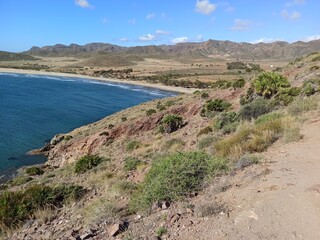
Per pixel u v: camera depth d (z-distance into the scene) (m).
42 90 117.56
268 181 7.18
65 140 46.16
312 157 8.52
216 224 5.72
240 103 32.78
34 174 32.88
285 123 12.46
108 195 10.80
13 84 131.38
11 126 58.53
